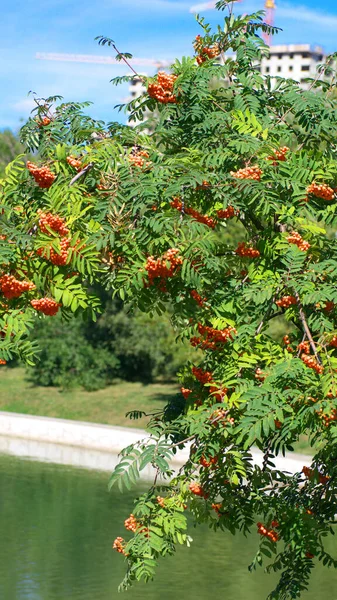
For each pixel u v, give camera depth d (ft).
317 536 23.13
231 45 24.48
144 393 97.25
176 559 40.65
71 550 41.19
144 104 24.41
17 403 93.66
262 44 24.06
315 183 20.94
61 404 92.84
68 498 53.42
